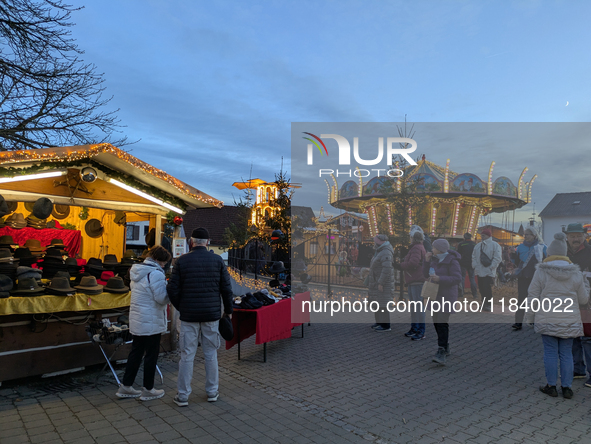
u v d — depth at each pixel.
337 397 4.41
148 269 4.25
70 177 5.37
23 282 4.64
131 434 3.44
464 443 3.35
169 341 6.18
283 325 6.38
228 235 18.08
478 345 6.54
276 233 12.48
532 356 5.95
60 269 5.66
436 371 5.31
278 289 7.20
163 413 3.92
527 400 4.30
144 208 6.20
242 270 14.90
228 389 4.67
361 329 7.88
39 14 10.76
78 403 4.12
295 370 5.41
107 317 5.30
